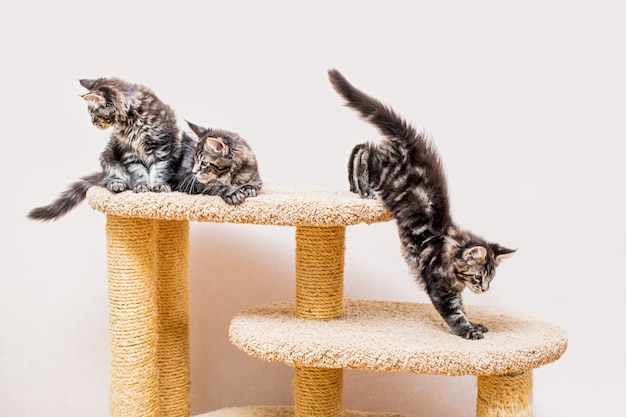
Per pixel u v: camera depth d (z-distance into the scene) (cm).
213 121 302
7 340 312
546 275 293
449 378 305
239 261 311
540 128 288
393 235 303
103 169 242
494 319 239
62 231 306
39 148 302
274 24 296
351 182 249
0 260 307
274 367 314
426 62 292
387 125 233
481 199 294
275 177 302
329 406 246
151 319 248
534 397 296
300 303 241
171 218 225
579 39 285
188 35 298
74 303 310
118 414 246
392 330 226
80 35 298
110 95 228
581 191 288
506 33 288
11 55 298
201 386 315
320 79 297
